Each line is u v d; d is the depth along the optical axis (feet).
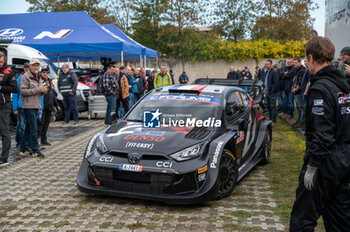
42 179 16.21
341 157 6.98
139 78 40.50
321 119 6.83
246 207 12.44
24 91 19.49
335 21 13.98
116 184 12.60
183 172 11.80
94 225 11.09
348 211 7.27
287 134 27.02
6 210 12.46
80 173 13.83
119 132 14.08
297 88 27.27
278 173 16.84
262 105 37.68
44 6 103.71
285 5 111.04
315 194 7.20
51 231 10.69
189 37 99.66
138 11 103.71
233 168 13.75
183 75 57.98
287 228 10.66
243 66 92.48
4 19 47.21
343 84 7.02
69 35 42.50
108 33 43.01
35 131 20.35
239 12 116.16
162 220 11.41
